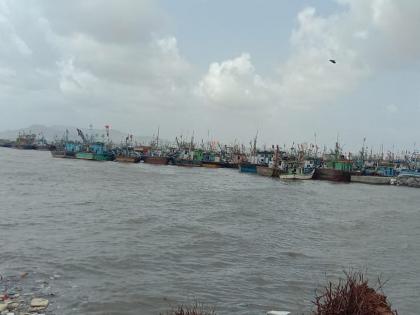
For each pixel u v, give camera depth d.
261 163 126.19
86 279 16.39
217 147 176.38
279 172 104.31
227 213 37.47
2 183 53.12
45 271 17.03
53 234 24.08
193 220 32.22
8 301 13.43
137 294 15.02
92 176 73.38
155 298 14.77
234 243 24.69
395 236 31.31
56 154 147.12
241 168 120.06
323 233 30.84
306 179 103.56
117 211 34.62
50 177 66.00
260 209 42.28
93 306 13.66
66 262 18.42
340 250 24.98
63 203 37.94
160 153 159.88
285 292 16.27
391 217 43.19
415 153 151.25
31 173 71.56
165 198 47.38
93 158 140.50
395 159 159.50
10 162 101.69
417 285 18.28
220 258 21.05
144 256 20.28
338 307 9.55
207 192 57.72
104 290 15.24
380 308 9.45
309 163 121.94
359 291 9.83
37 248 20.56
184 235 26.03
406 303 15.86
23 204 35.94
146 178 77.00
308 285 17.25
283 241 26.55
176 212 36.25
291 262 21.14
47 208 34.28
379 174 123.31
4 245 20.80
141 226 28.28
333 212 44.59
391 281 18.69
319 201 55.44
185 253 21.55
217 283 16.94
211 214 36.25
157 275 17.50
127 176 79.06
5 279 15.75
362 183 111.00
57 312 12.94
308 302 15.20
